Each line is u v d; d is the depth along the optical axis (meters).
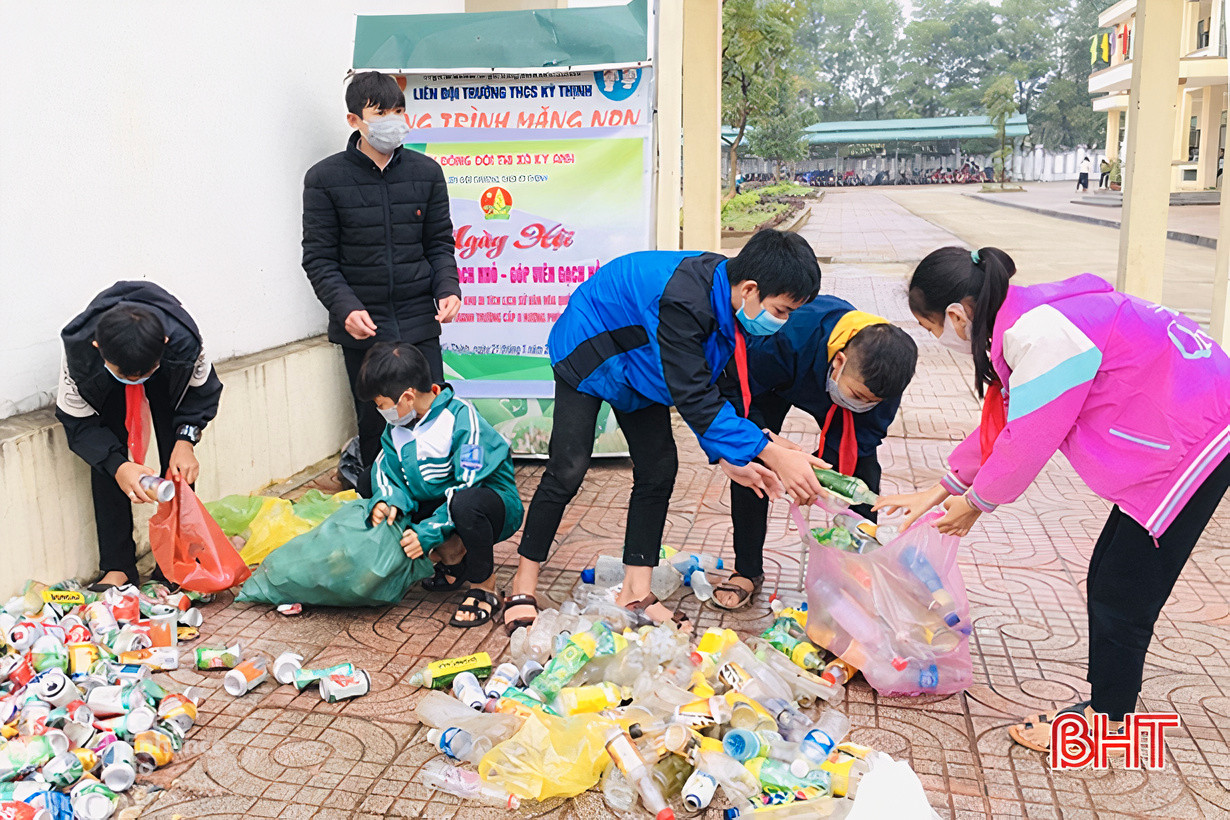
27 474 3.27
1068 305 2.31
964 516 2.61
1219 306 6.01
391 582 3.35
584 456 3.32
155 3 3.96
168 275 4.10
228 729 2.73
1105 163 44.31
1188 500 2.32
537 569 3.44
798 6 25.50
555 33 4.97
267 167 4.79
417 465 3.41
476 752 2.57
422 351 4.58
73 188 3.57
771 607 3.49
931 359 8.20
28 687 2.70
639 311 3.03
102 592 3.43
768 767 2.41
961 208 37.31
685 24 6.88
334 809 2.39
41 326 3.46
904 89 84.44
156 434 3.63
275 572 3.41
